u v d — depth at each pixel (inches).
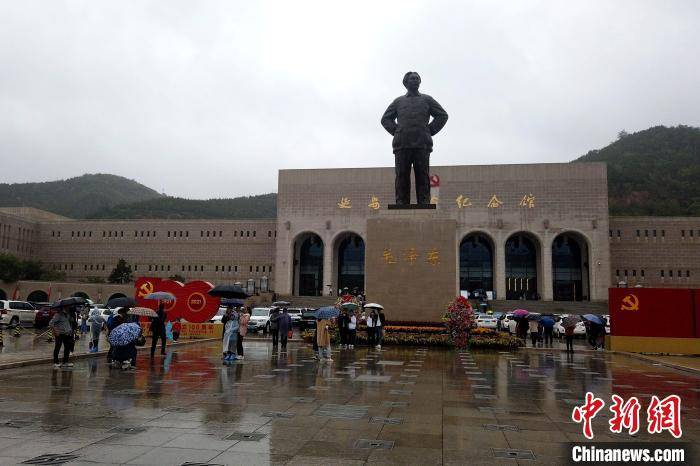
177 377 516.7
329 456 255.3
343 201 2933.1
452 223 976.9
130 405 370.6
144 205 5669.3
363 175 2938.0
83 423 313.9
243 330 687.1
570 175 2775.6
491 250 2955.2
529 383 524.4
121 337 569.9
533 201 2783.0
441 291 962.7
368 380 514.0
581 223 2743.6
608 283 2689.5
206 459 247.4
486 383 514.3
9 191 7554.1
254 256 3161.9
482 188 2827.3
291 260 2960.1
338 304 904.3
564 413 370.0
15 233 3169.3
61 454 250.7
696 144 5029.5
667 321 979.3
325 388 460.4
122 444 269.7
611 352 985.5
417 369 615.5
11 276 2723.9
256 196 6245.1
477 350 914.7
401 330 937.5
